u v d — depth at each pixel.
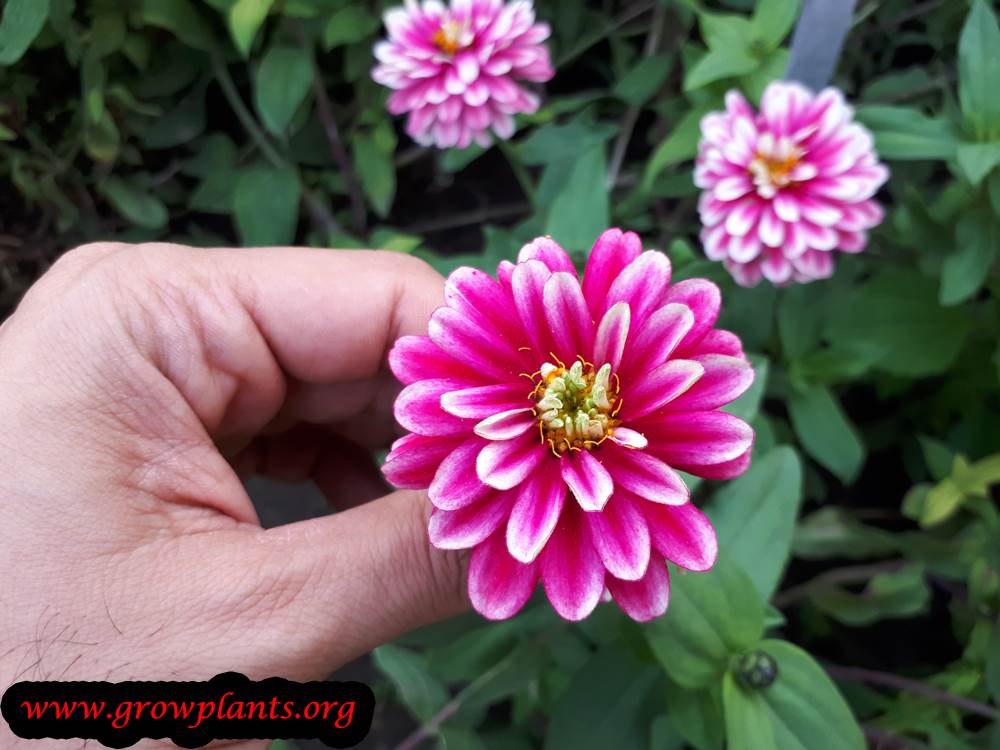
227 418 0.17
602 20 0.32
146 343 0.15
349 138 0.31
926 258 0.23
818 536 0.25
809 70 0.20
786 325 0.23
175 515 0.14
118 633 0.13
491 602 0.11
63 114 0.30
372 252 0.17
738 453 0.11
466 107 0.23
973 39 0.20
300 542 0.14
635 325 0.12
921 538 0.24
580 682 0.18
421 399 0.11
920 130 0.20
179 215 0.32
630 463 0.11
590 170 0.20
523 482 0.11
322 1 0.26
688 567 0.11
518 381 0.12
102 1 0.28
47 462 0.13
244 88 0.32
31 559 0.13
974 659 0.22
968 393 0.27
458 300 0.12
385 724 0.27
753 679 0.15
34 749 0.12
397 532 0.14
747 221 0.19
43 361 0.14
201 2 0.28
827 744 0.15
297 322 0.17
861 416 0.30
